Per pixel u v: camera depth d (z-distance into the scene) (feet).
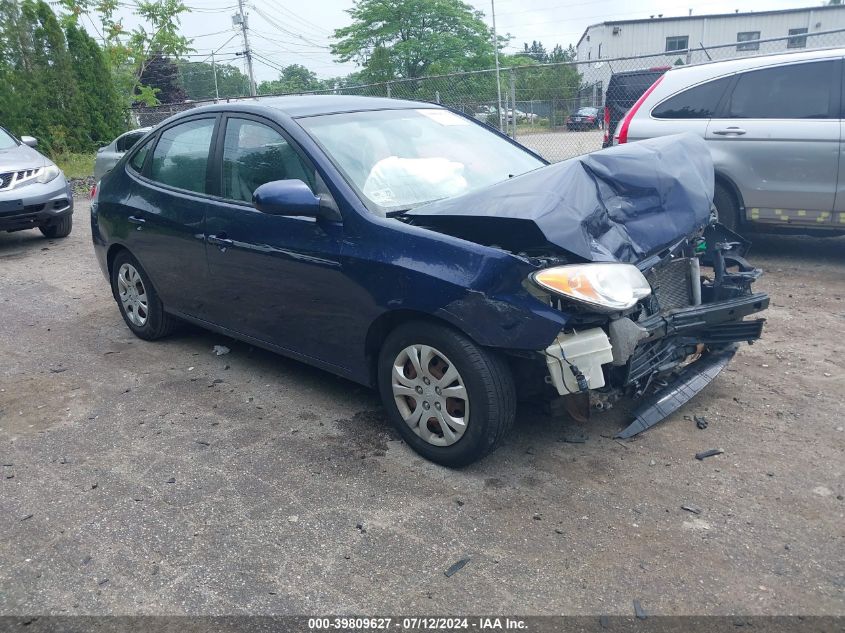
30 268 27.09
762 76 22.63
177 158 16.29
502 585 9.07
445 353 11.19
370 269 11.70
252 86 134.92
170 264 16.31
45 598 9.11
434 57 139.95
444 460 11.72
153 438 13.21
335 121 13.99
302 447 12.70
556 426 13.04
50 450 12.89
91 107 68.18
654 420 12.67
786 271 22.75
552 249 10.76
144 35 97.50
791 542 9.71
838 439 12.30
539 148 41.83
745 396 14.02
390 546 9.89
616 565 9.36
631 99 36.50
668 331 11.78
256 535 10.23
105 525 10.58
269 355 17.21
